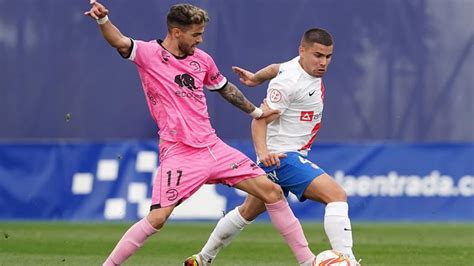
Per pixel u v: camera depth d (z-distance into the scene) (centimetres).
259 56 5678
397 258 3491
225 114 5653
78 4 5741
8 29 5741
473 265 3281
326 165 5350
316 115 2781
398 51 5706
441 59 5712
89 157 5331
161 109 2594
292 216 2695
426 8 5716
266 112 2703
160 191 2569
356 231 4806
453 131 5709
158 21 5681
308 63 2717
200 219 5262
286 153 2747
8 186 5344
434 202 5347
